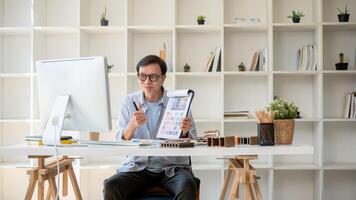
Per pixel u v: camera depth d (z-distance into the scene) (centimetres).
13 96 363
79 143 176
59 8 361
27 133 363
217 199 354
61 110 173
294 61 354
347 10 353
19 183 360
